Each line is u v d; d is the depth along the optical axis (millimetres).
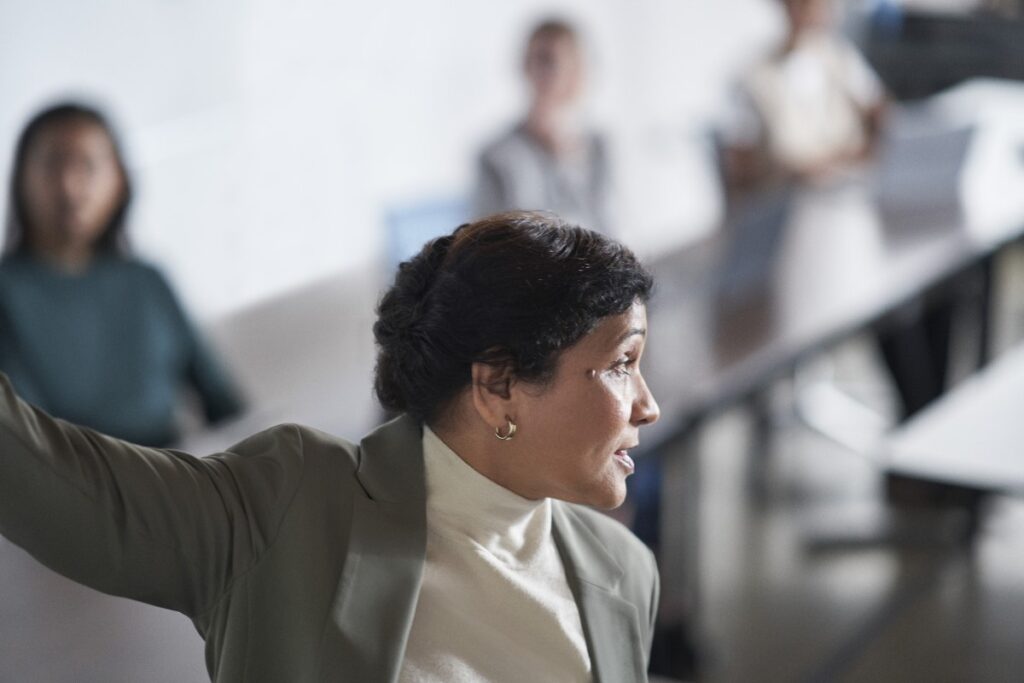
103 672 1817
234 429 3076
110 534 1117
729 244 4098
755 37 7793
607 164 4750
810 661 3713
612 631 1349
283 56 5301
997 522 4652
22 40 4469
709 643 3773
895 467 3123
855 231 4836
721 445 5168
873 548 4387
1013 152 5992
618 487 1260
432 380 1244
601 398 1211
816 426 5270
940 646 3803
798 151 5281
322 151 5480
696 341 3725
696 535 3539
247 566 1190
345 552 1216
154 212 4887
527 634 1290
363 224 5672
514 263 1184
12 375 3123
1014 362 3869
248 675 1188
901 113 6117
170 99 4926
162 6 4859
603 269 1188
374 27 5656
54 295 3162
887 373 5016
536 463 1248
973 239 4762
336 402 3391
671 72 7391
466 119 6145
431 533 1284
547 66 4508
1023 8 7516
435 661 1231
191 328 3367
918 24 7359
